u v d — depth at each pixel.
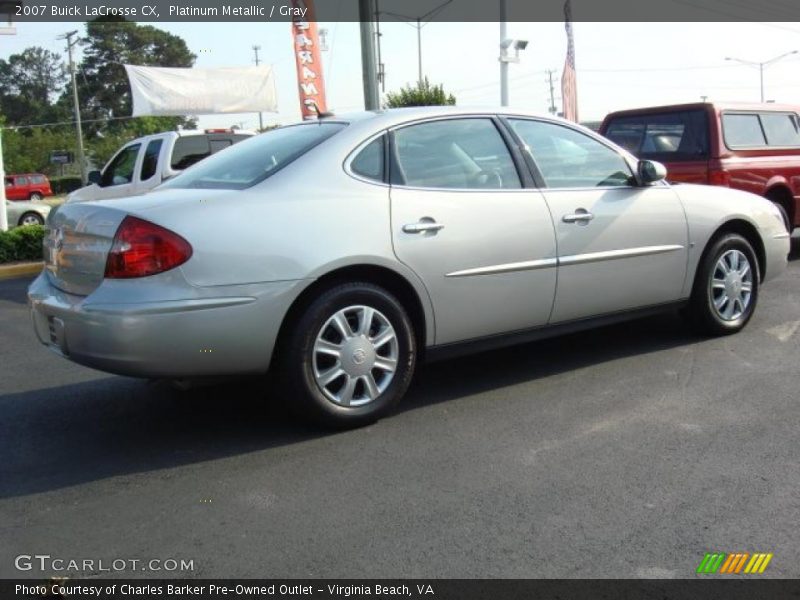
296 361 3.99
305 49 12.57
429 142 4.54
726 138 8.72
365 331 4.16
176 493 3.54
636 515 3.24
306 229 3.94
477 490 3.49
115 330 3.61
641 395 4.70
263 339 3.85
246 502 3.43
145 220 3.68
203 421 4.46
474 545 3.03
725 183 8.55
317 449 3.99
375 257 4.10
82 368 5.79
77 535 3.19
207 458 3.93
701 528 3.12
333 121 4.59
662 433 4.11
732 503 3.33
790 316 6.53
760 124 9.22
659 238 5.31
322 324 4.02
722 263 5.77
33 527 3.26
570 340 5.99
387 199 4.22
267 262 3.82
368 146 4.32
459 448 3.97
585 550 2.98
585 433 4.13
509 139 4.84
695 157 8.77
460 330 4.50
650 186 5.38
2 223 13.85
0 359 6.21
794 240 11.66
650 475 3.61
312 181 4.10
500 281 4.57
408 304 4.39
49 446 4.18
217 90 14.16
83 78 63.69
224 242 3.74
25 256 12.46
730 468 3.67
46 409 4.80
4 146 58.75
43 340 4.23
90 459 3.97
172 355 3.68
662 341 5.85
